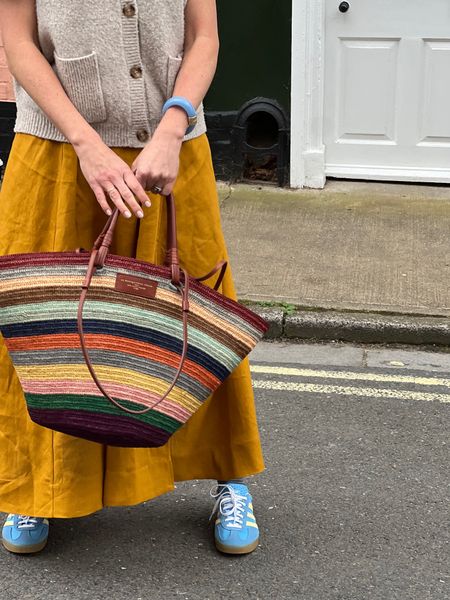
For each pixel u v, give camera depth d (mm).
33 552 2684
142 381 2188
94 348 2172
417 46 6066
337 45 6129
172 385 2193
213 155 6344
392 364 4242
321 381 4027
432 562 2736
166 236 2443
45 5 2242
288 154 6262
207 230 2496
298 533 2850
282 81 6164
